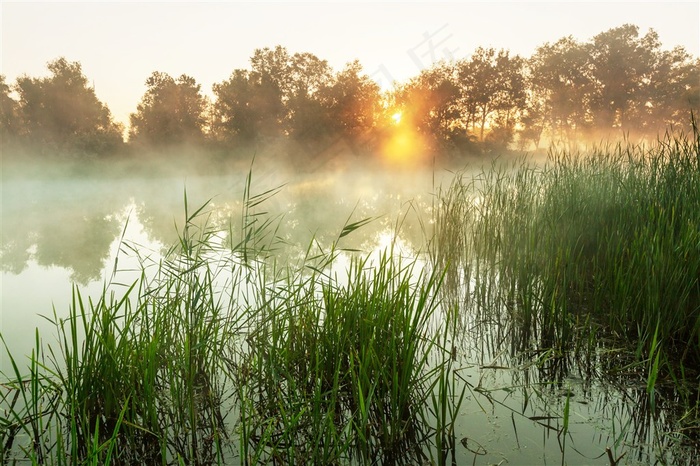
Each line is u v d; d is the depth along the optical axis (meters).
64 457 1.99
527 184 6.47
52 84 33.66
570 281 3.96
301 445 2.31
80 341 3.62
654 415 2.49
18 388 2.72
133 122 34.38
